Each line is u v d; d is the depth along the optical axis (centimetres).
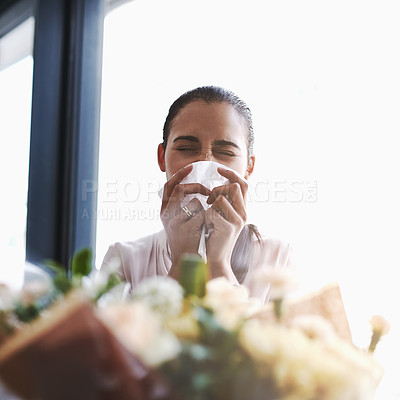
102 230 150
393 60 102
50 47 162
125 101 149
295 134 115
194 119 101
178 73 137
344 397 35
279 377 34
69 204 158
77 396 35
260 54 123
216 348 35
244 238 101
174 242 93
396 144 100
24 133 167
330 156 109
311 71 115
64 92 164
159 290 39
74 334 34
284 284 40
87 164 158
